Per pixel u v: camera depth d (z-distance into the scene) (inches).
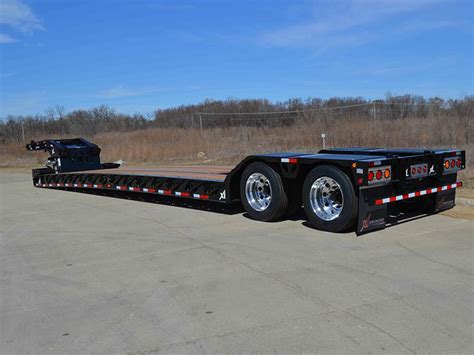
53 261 246.7
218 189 343.0
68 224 344.8
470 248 238.5
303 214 336.8
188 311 172.2
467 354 134.4
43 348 148.4
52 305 184.9
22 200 490.3
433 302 171.9
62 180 541.0
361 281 195.6
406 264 215.8
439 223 293.0
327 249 244.4
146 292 194.1
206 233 293.0
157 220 343.3
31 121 1856.5
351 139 855.7
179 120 1904.5
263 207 316.2
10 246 284.4
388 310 165.8
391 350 137.5
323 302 175.0
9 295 198.2
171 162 882.8
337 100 1763.0
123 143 1087.0
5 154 1323.8
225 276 209.0
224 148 960.3
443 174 307.0
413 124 871.1
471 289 183.8
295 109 1763.0
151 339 151.4
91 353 143.8
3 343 153.1
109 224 337.1
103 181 468.4
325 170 273.6
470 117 865.5
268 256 236.4
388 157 276.7
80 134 1738.4
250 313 167.6
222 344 145.6
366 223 265.7
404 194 283.3
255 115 1754.4
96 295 193.6
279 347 141.9
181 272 217.5
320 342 143.9
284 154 316.8
